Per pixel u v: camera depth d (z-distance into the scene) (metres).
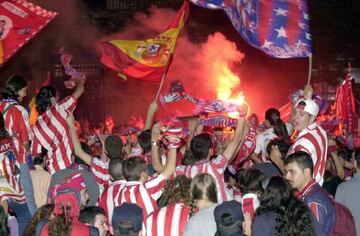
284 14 8.96
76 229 6.28
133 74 10.46
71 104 8.80
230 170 9.60
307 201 6.72
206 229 6.50
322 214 6.66
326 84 26.91
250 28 8.98
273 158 8.63
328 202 6.73
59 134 8.73
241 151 9.64
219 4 9.07
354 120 14.25
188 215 6.80
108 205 7.38
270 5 8.98
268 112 10.02
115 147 8.61
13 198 8.25
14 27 10.03
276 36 8.95
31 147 8.80
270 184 6.11
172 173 7.42
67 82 8.91
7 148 8.27
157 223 6.81
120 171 7.55
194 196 6.66
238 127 7.91
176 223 6.77
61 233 6.25
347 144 10.95
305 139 7.72
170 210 6.83
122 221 6.18
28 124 8.65
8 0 10.06
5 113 8.55
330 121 10.91
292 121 8.60
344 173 10.78
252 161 10.15
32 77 26.98
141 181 7.43
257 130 10.12
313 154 7.67
